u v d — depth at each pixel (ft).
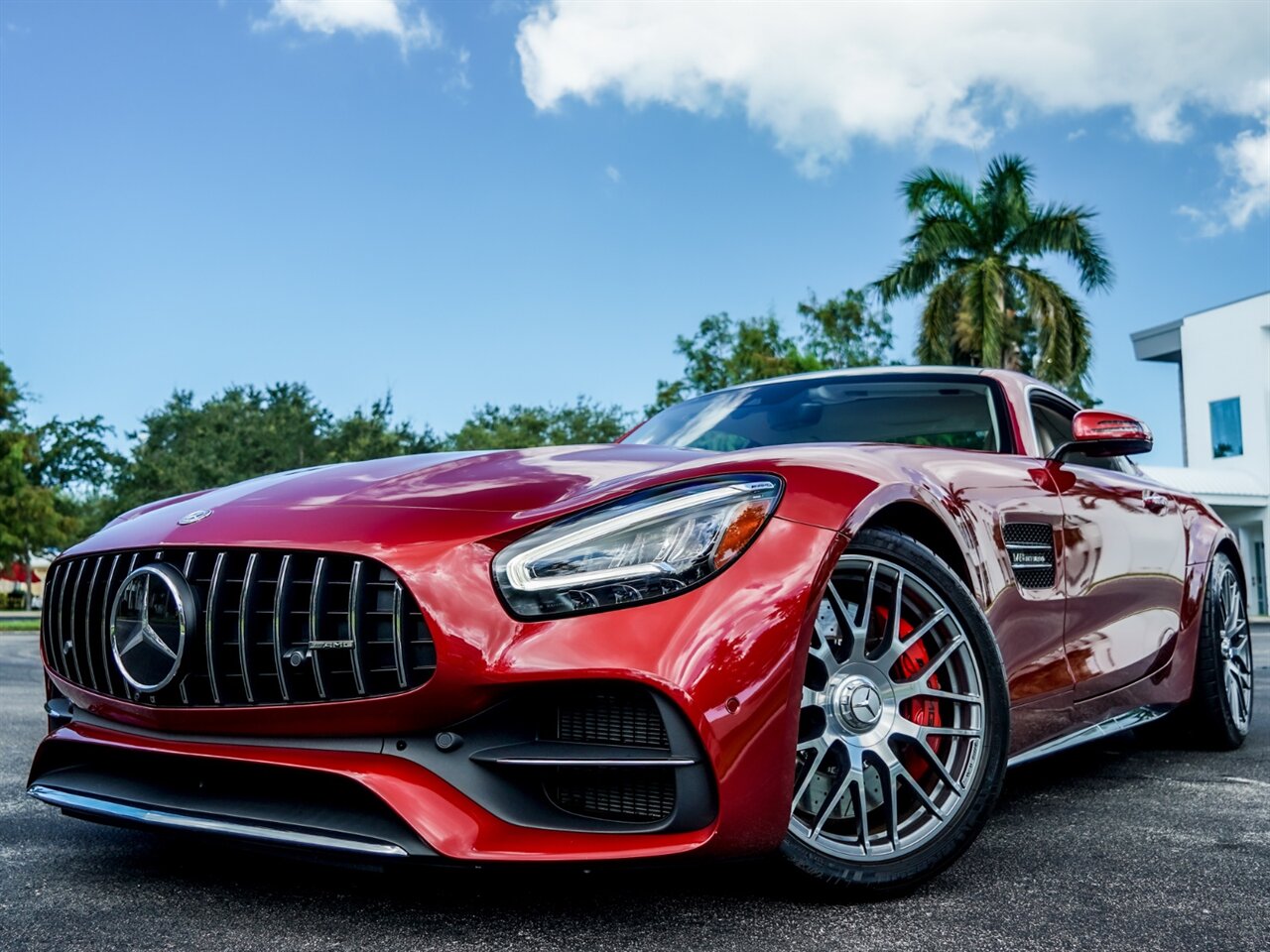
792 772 5.45
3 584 150.20
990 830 7.65
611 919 5.54
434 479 6.40
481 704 5.33
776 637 5.42
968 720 6.46
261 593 5.75
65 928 5.39
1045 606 7.97
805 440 9.23
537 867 5.18
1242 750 11.55
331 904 5.77
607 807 5.48
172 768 6.08
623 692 5.33
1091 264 66.95
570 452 7.13
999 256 68.03
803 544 5.69
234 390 147.74
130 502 124.77
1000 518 7.57
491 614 5.35
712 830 5.22
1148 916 5.65
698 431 9.71
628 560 5.43
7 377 115.03
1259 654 29.40
